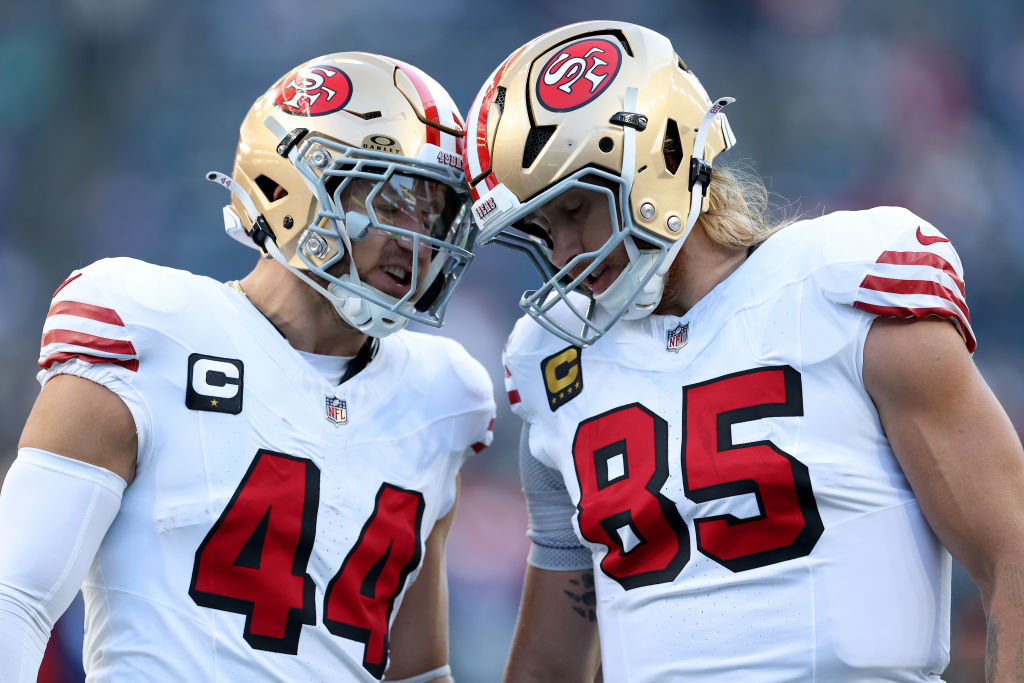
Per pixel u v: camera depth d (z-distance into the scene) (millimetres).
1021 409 28516
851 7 33844
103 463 6613
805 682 6230
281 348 7328
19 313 29516
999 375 29453
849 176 31719
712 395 6699
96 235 30531
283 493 7023
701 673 6469
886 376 6191
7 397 27828
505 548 23391
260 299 7535
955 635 20312
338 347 7598
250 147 7570
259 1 32844
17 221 30969
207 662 6691
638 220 6703
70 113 31859
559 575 7969
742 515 6449
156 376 6824
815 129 32250
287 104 7484
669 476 6707
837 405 6352
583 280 7031
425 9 33031
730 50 33219
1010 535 5883
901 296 6184
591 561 7902
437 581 8219
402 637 8172
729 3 33625
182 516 6770
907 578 6266
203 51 32500
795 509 6352
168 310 6984
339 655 7086
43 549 6371
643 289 6844
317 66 7641
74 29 32344
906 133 32281
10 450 26484
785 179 31672
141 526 6770
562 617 7965
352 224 7129
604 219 6801
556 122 6762
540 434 7590
